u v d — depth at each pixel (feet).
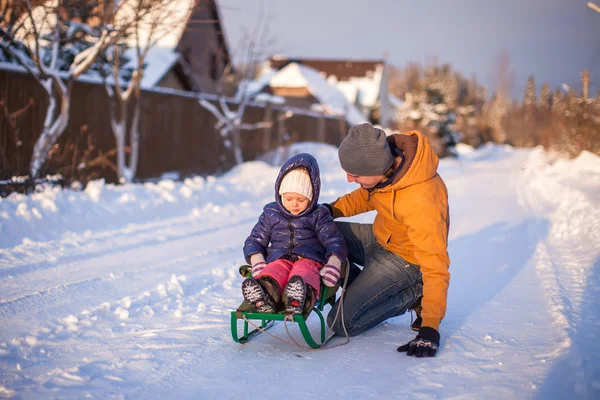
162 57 73.92
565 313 13.00
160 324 13.52
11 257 19.30
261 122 68.33
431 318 11.41
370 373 10.33
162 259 20.16
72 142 42.19
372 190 12.14
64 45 40.37
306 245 12.67
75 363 10.93
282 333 13.11
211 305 15.20
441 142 130.52
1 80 36.60
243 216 29.86
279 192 12.68
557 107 59.47
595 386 8.99
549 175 48.08
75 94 42.29
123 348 11.82
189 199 31.14
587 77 50.03
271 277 11.62
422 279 12.25
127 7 36.42
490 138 223.92
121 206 26.91
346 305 12.16
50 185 29.14
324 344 12.05
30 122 38.58
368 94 144.25
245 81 59.98
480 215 30.12
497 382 9.65
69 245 21.43
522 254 20.39
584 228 22.09
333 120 90.63
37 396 9.38
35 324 13.19
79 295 15.58
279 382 10.02
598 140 51.83
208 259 20.49
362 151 11.07
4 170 28.04
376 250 12.97
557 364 10.15
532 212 30.14
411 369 10.43
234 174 56.03
